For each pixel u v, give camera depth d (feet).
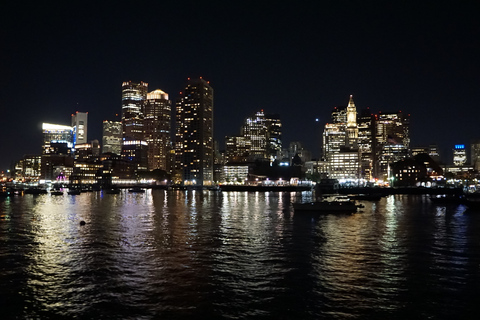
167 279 123.13
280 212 361.71
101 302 103.55
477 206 374.63
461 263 144.36
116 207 434.71
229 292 111.14
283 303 103.09
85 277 125.29
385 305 101.65
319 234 214.28
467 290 112.88
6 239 195.11
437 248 173.58
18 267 137.28
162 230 230.07
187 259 150.30
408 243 185.98
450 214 342.03
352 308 99.81
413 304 102.32
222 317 94.48
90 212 360.89
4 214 336.49
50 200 599.98
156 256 155.43
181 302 103.65
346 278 124.47
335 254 159.74
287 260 148.66
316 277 125.59
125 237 202.28
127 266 139.03
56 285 116.98
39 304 102.17
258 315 95.71
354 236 207.31
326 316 95.04
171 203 520.83
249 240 193.57
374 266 139.44
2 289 113.39
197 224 261.44
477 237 204.33
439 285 117.50
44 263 143.23
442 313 96.84
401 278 124.47
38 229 233.35
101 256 155.22
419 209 403.54
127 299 105.60
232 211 375.25
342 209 350.23
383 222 274.77
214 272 131.34
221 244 182.29
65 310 98.37
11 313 96.63
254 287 115.55
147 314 96.07
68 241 189.57
